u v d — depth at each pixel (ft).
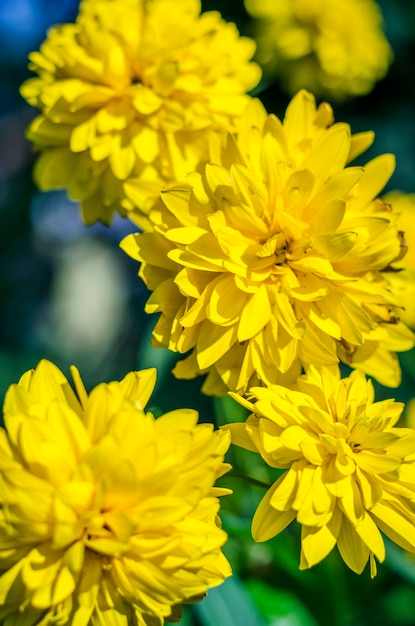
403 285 1.67
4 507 1.41
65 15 2.90
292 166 1.61
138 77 1.76
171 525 1.43
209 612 1.66
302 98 1.66
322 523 1.47
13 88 3.06
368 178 1.64
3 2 2.89
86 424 1.45
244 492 1.85
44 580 1.41
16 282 3.22
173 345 1.56
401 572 1.79
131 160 1.71
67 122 1.74
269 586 1.82
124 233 3.32
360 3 2.43
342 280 1.57
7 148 3.42
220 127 1.74
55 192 3.10
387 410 1.55
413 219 2.16
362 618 1.90
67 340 3.34
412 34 2.76
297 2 2.34
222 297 1.57
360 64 2.35
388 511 1.50
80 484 1.41
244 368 1.56
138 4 1.77
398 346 1.64
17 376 2.74
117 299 3.44
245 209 1.57
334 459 1.50
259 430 1.50
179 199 1.58
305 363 1.58
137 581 1.42
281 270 1.58
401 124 2.73
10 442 1.44
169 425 1.45
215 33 1.78
